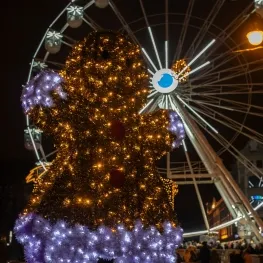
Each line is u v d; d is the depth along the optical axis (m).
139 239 9.59
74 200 9.61
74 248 9.42
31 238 9.59
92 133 9.97
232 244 34.19
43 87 9.89
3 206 34.91
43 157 23.33
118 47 10.27
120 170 9.68
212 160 23.17
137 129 10.15
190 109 24.72
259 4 23.73
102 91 10.09
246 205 23.02
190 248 25.30
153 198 9.90
